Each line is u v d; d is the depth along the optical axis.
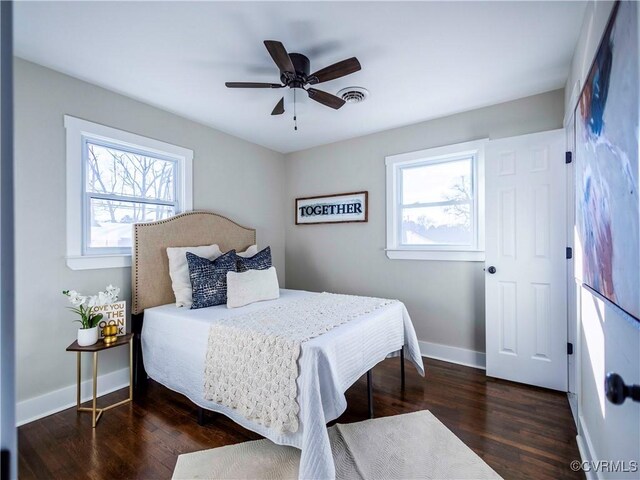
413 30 1.78
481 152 2.84
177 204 3.00
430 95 2.59
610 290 1.11
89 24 1.71
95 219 2.45
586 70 1.61
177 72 2.22
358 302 2.55
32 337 2.05
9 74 0.51
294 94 2.45
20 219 2.01
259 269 2.88
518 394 2.33
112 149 2.56
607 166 1.13
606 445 1.28
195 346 2.04
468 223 3.00
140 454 1.68
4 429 0.50
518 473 1.52
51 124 2.14
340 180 3.74
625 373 1.05
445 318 3.05
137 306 2.50
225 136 3.43
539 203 2.43
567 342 2.32
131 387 2.25
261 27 1.75
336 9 1.62
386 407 2.15
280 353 1.61
